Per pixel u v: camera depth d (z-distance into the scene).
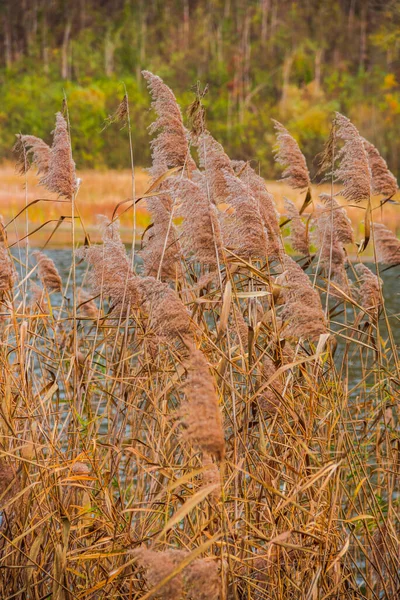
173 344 5.29
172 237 5.79
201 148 5.80
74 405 5.39
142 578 5.09
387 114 70.81
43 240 28.80
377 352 5.96
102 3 99.25
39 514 5.27
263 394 5.28
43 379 6.38
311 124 66.06
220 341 5.37
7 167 47.09
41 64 88.31
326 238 6.45
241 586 5.06
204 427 3.98
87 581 5.20
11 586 5.24
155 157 5.96
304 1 95.69
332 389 5.69
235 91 74.94
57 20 97.12
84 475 5.14
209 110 68.75
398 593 5.45
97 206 34.06
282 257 5.60
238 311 5.34
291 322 5.39
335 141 6.14
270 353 5.52
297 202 24.52
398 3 92.06
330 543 5.16
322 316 5.40
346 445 5.55
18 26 96.69
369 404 6.54
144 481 5.96
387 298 18.59
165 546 4.95
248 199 5.27
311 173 55.31
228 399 5.36
